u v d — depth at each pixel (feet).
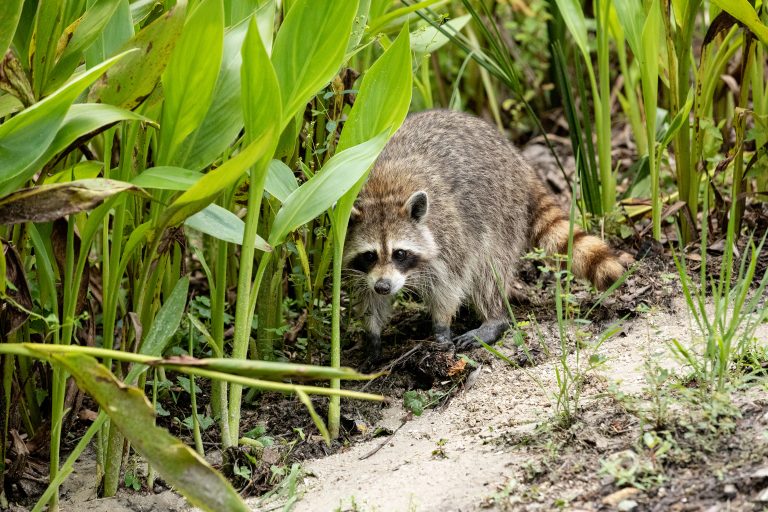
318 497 20.86
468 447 21.71
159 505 22.00
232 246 28.99
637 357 24.47
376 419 24.93
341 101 26.48
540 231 32.99
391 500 19.65
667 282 28.30
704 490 17.40
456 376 25.79
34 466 23.41
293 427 24.61
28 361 22.81
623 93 43.73
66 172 20.22
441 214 30.58
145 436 16.61
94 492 22.62
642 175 35.60
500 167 32.73
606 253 29.32
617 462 18.56
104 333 20.85
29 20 20.48
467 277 30.60
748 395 20.21
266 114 18.92
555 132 45.24
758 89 30.60
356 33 24.54
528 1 45.91
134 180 18.29
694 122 29.58
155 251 19.90
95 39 19.42
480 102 45.75
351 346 30.27
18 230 21.52
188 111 19.30
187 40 18.56
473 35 42.75
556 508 17.89
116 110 18.26
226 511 16.61
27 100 18.13
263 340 26.76
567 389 23.11
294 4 19.06
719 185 33.22
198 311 28.71
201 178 17.87
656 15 28.30
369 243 29.84
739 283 22.62
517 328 25.79
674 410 19.97
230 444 22.54
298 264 28.37
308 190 20.77
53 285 20.17
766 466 17.47
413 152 32.27
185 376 26.76
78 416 25.46
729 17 27.40
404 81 21.15
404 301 33.83
